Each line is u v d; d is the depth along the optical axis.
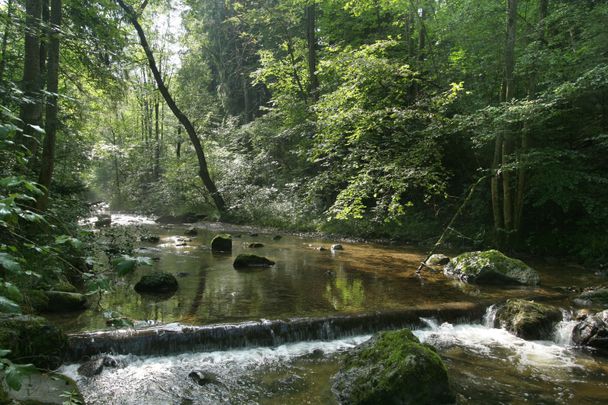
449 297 8.43
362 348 5.51
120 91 10.03
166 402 4.79
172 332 6.12
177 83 32.22
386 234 16.42
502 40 13.15
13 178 1.79
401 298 8.30
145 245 14.48
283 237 17.27
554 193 11.37
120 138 32.12
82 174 16.05
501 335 7.12
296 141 22.20
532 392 5.16
